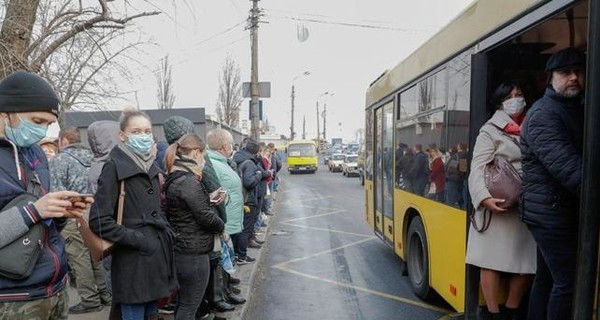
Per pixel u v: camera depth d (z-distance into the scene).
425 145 5.09
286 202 17.31
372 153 8.34
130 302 2.99
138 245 2.97
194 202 3.52
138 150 3.05
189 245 3.59
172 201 3.56
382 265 7.58
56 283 2.13
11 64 4.33
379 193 7.78
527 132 2.80
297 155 37.38
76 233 4.39
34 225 2.00
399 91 6.28
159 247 3.08
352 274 7.01
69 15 4.96
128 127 3.04
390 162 6.91
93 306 4.52
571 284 2.71
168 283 3.15
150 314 3.27
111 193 2.91
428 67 4.95
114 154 3.01
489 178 3.26
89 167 4.24
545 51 3.70
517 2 3.06
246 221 6.95
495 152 3.31
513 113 3.31
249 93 17.12
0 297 1.95
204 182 3.86
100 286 4.70
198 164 3.67
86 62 5.46
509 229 3.29
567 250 2.71
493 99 3.50
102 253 2.89
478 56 3.69
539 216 2.76
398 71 6.34
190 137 3.65
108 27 5.11
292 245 9.30
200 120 17.52
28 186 2.08
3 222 1.90
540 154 2.69
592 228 2.08
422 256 5.55
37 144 2.28
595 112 2.07
